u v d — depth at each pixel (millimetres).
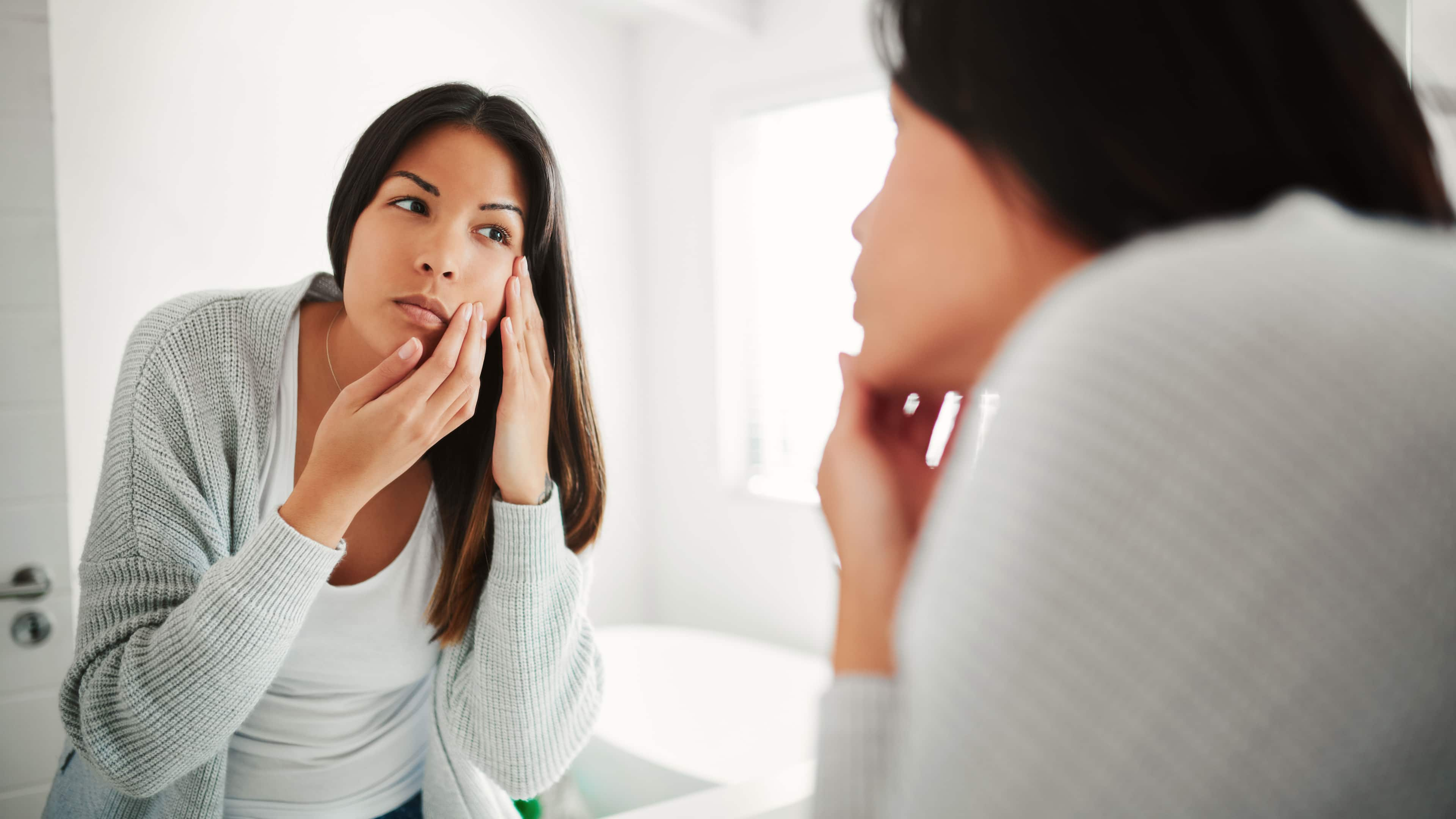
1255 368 245
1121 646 237
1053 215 319
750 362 2908
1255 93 308
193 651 687
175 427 798
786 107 2637
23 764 1488
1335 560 234
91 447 2023
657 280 3051
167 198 2127
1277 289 257
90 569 785
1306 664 232
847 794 316
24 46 1498
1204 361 248
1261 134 309
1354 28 322
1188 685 232
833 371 2658
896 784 283
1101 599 240
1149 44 306
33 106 1505
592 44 2936
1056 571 245
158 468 782
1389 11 1067
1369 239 281
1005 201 329
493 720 887
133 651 713
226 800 857
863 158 2533
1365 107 317
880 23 376
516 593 859
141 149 2086
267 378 850
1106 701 236
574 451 975
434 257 767
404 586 885
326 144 2381
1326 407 242
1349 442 240
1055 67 310
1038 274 336
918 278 357
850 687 336
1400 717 244
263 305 875
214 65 2188
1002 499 263
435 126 800
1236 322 252
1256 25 308
